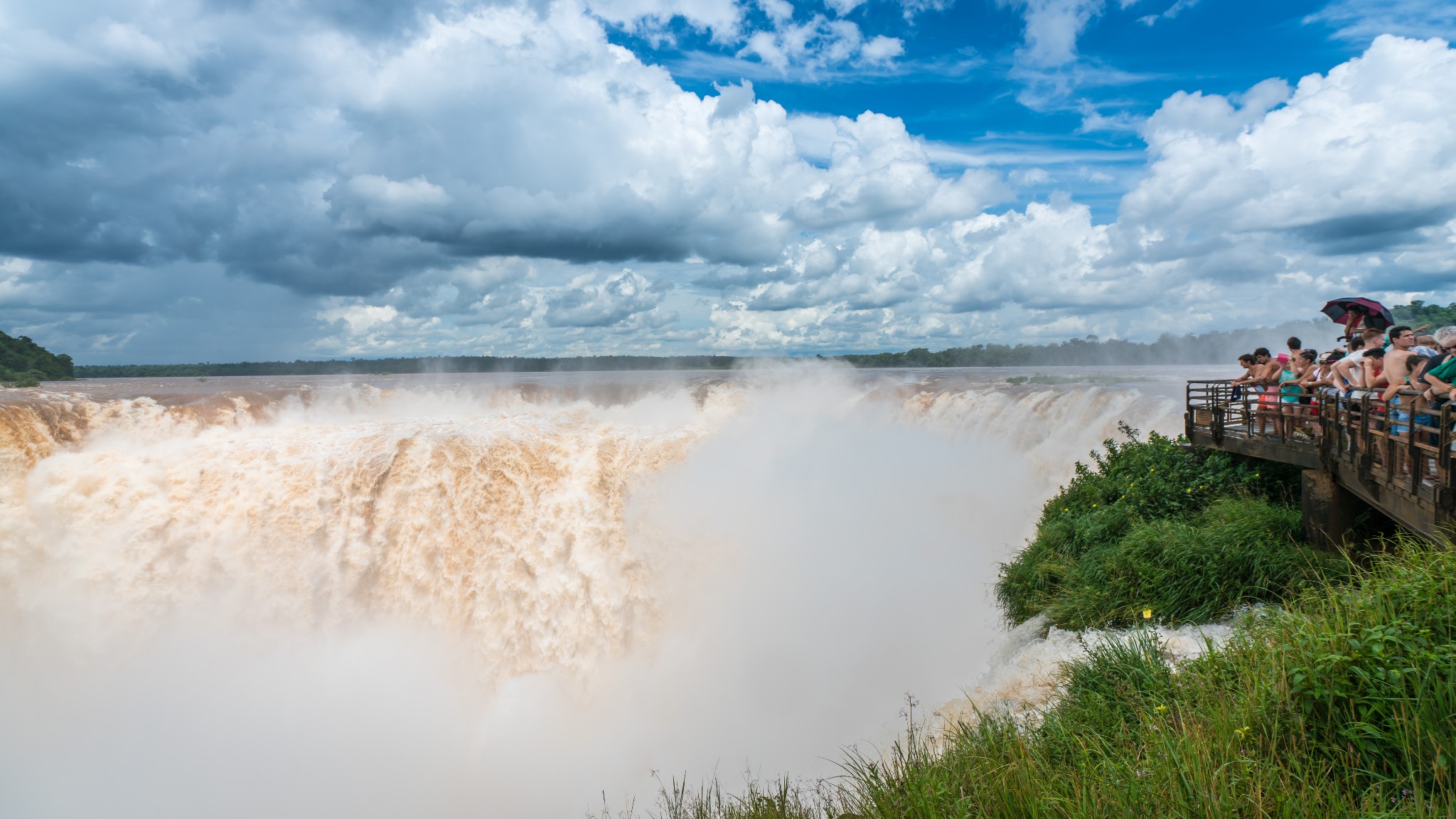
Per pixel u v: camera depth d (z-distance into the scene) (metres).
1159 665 7.70
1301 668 5.52
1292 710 5.51
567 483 25.97
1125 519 13.45
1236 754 5.22
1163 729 5.82
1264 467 13.31
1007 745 6.50
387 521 24.52
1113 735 6.64
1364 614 5.98
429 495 24.95
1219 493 13.25
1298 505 12.16
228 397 41.94
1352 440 9.24
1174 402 24.20
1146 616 9.23
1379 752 4.89
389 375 117.19
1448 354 8.18
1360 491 9.10
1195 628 9.64
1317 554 9.84
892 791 6.41
